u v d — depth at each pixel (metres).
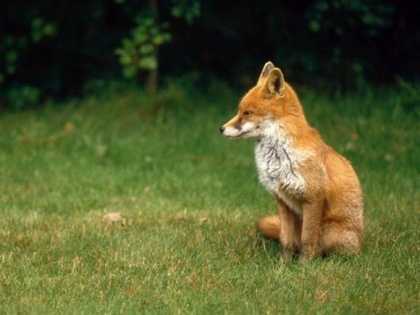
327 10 16.39
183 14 17.27
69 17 17.91
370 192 12.48
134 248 9.55
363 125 15.52
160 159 14.58
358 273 8.62
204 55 18.38
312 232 9.06
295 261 9.28
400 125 15.50
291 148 8.95
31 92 17.44
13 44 17.45
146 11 16.72
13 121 16.56
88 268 8.83
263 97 9.10
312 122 15.84
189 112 16.64
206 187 13.00
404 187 12.79
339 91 17.11
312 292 8.07
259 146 9.23
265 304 7.74
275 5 17.41
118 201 12.24
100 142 15.34
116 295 8.01
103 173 13.84
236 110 16.81
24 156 14.82
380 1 16.45
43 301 7.87
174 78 17.62
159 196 12.65
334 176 9.12
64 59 18.30
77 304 7.79
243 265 9.02
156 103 16.64
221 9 18.06
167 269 8.83
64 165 14.30
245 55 18.33
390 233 10.22
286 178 8.97
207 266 8.87
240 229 10.54
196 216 11.25
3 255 9.20
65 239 9.91
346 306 7.68
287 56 17.31
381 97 16.69
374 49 17.42
